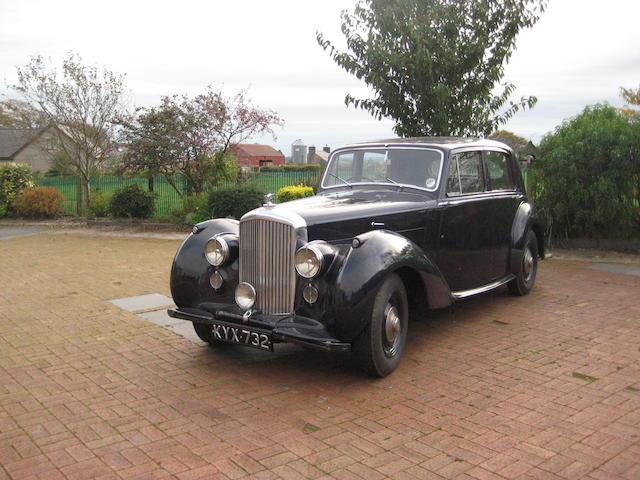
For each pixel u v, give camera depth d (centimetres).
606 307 645
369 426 362
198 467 314
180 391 424
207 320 454
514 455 323
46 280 838
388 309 440
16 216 1800
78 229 1544
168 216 1583
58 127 1792
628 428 355
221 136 1672
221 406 396
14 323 608
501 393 412
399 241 450
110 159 1812
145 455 328
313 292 418
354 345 429
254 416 379
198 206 1529
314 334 405
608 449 329
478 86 932
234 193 1409
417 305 496
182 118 1628
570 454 323
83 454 329
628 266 879
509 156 683
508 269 664
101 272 901
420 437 346
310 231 436
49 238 1370
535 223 694
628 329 563
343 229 457
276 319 430
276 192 1597
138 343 541
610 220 967
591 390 415
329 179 614
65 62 1716
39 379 450
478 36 920
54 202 1766
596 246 1008
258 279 444
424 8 909
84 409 393
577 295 702
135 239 1331
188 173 1667
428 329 573
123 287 787
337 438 346
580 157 944
